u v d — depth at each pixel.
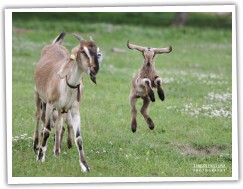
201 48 59.75
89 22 72.81
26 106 32.69
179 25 76.50
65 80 21.77
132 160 24.67
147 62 24.91
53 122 24.73
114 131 28.80
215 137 28.72
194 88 39.62
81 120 30.47
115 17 78.06
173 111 33.12
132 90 25.66
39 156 23.38
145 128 29.56
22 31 59.94
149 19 79.50
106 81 40.25
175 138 28.33
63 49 25.69
